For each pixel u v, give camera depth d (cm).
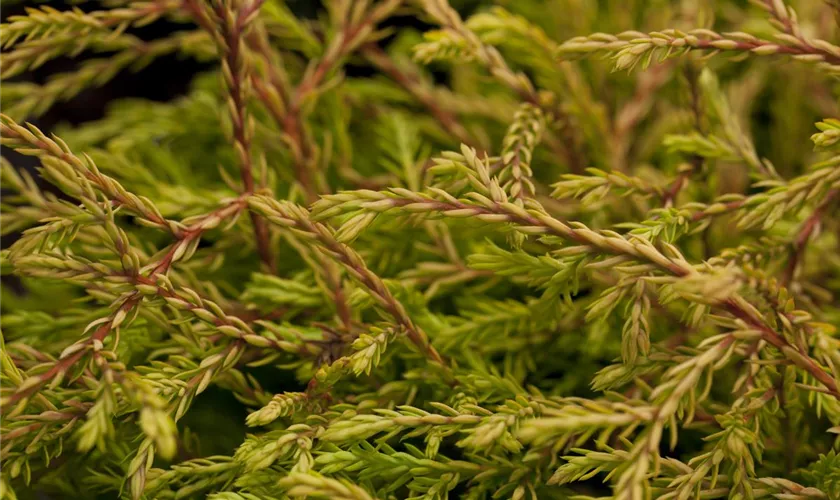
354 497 29
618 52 31
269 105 36
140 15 35
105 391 29
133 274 31
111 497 36
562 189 33
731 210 33
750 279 29
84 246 34
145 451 30
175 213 36
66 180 30
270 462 31
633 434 34
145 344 34
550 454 32
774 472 33
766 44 32
